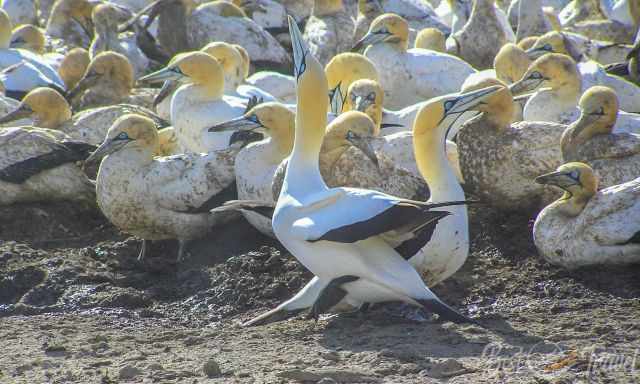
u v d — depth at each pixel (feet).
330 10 88.69
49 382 36.81
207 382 36.06
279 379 35.99
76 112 75.46
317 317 41.65
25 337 43.24
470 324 42.52
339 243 40.91
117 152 54.65
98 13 88.94
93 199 60.18
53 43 95.04
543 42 76.95
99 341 42.45
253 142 56.29
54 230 57.98
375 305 45.34
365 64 69.00
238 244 54.19
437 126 45.80
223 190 54.80
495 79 58.29
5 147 58.75
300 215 41.60
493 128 54.34
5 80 76.54
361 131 51.55
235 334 42.91
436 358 38.11
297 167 43.39
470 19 86.07
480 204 55.47
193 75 64.39
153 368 37.83
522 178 53.57
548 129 53.93
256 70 88.48
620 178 52.75
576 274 47.80
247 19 90.53
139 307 48.32
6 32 83.35
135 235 55.72
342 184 51.98
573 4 100.83
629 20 93.66
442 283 48.21
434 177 45.96
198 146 64.18
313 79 43.21
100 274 50.62
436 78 72.84
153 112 72.95
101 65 75.46
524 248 51.08
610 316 43.27
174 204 54.13
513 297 46.73
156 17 99.71
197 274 50.42
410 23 93.76
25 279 50.52
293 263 49.90
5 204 58.95
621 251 46.88
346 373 36.24
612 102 53.93
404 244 43.37
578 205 48.57
